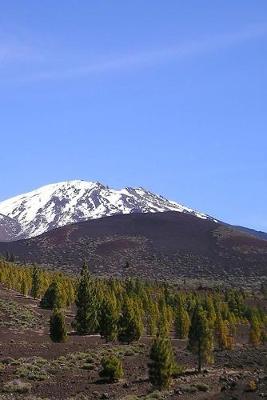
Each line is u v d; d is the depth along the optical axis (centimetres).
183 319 9056
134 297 10425
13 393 4400
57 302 10338
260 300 13850
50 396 4403
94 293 9344
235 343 9231
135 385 4981
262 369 6184
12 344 6750
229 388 4697
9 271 12238
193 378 5509
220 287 15900
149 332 9362
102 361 5278
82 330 8450
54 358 6094
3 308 9294
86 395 4500
